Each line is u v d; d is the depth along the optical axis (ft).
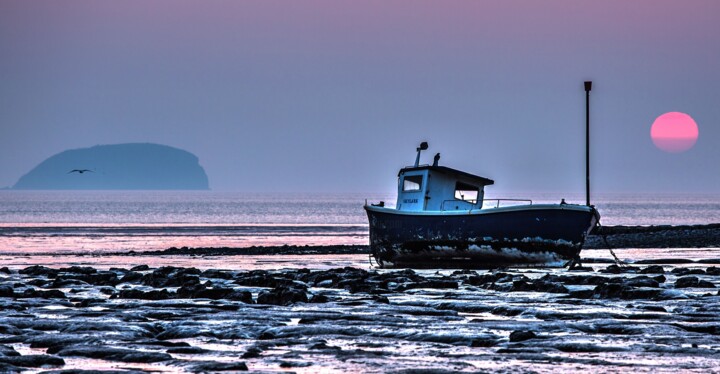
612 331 210.59
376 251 522.06
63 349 185.16
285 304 278.87
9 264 581.94
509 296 303.07
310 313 246.88
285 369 166.40
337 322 229.25
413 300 290.97
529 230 466.29
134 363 172.96
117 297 312.71
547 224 463.01
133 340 200.03
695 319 231.09
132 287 368.27
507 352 183.42
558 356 177.27
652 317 236.84
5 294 312.50
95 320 232.12
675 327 213.46
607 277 366.84
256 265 552.41
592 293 301.84
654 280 345.10
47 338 200.85
